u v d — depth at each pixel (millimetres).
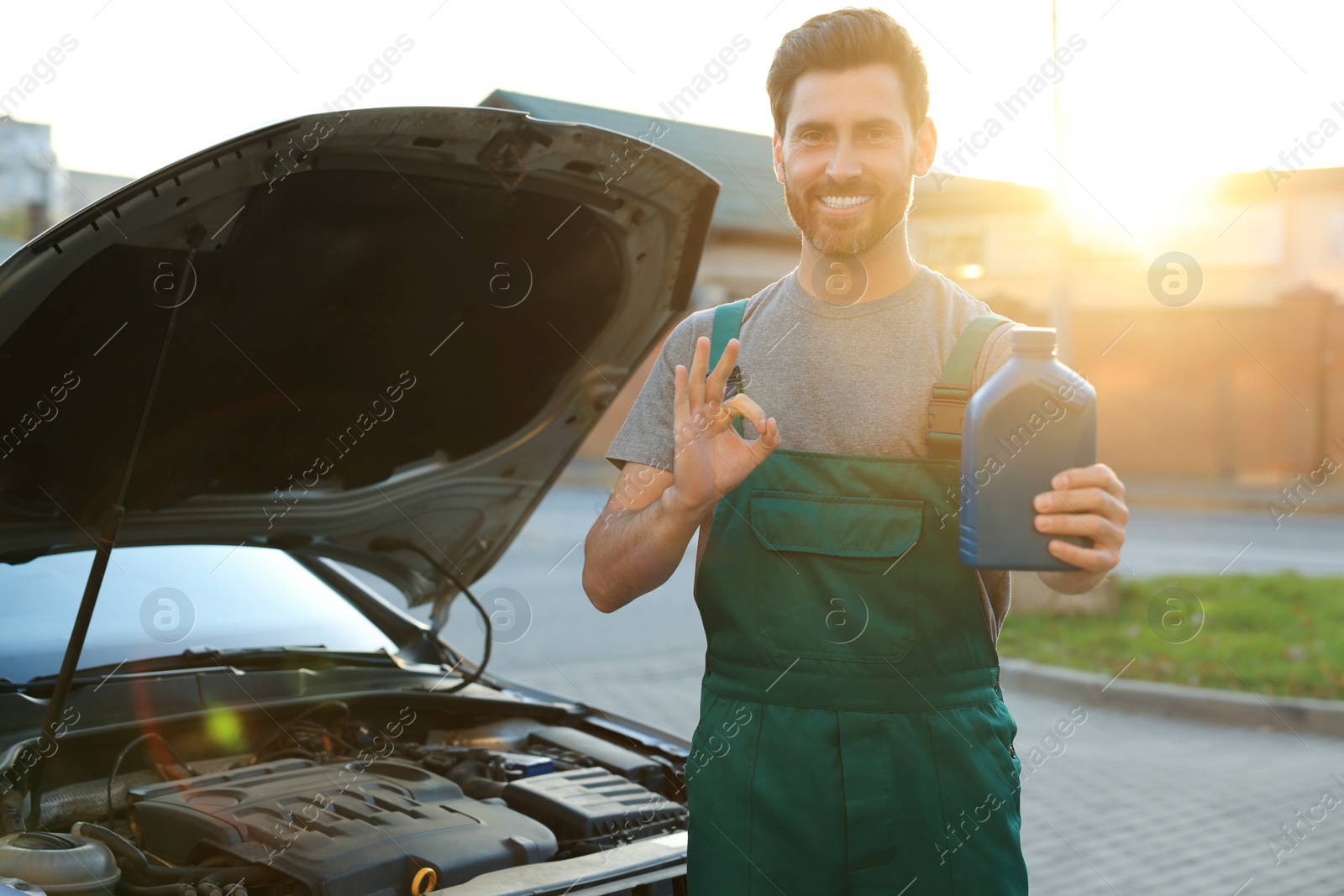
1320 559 12031
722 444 1542
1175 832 4301
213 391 2285
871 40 1590
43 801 2172
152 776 2340
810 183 1620
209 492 2562
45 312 1886
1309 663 6852
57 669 2418
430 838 1911
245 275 2039
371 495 2707
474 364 2475
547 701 2928
